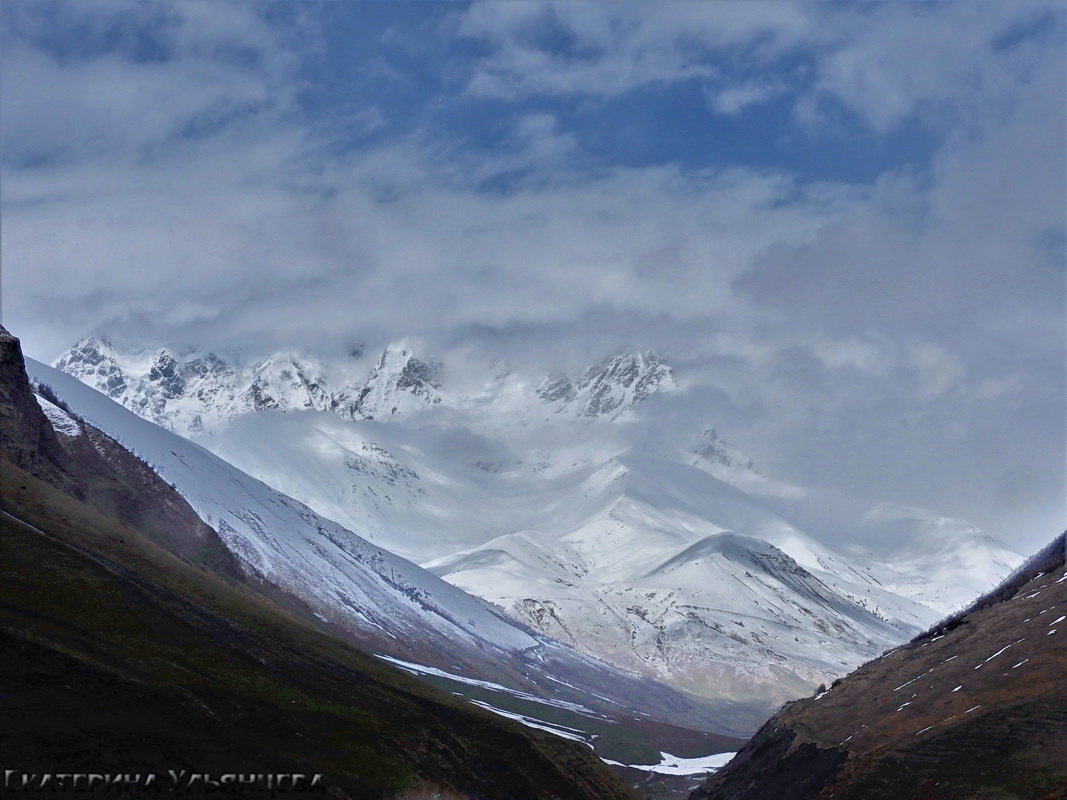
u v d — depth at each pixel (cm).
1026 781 12712
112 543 17725
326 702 16025
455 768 16188
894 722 15862
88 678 13075
